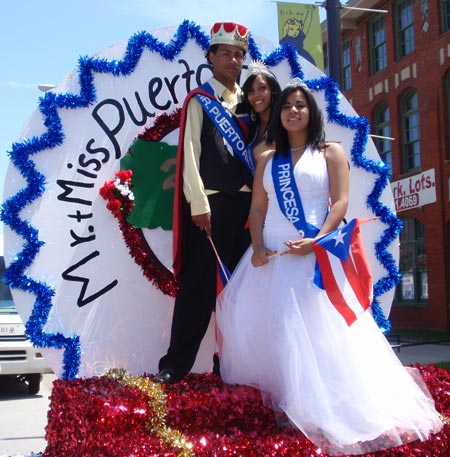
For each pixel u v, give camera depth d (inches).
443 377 157.4
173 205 166.4
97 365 159.5
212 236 152.8
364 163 183.3
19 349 353.4
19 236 155.6
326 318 127.9
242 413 127.2
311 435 118.6
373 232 183.0
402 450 118.3
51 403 142.3
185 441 114.4
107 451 109.1
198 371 167.2
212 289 152.7
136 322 164.1
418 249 756.6
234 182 153.8
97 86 165.6
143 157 166.6
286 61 184.2
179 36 172.9
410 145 767.1
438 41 701.9
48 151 159.6
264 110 156.6
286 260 134.3
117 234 164.2
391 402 124.9
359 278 131.3
